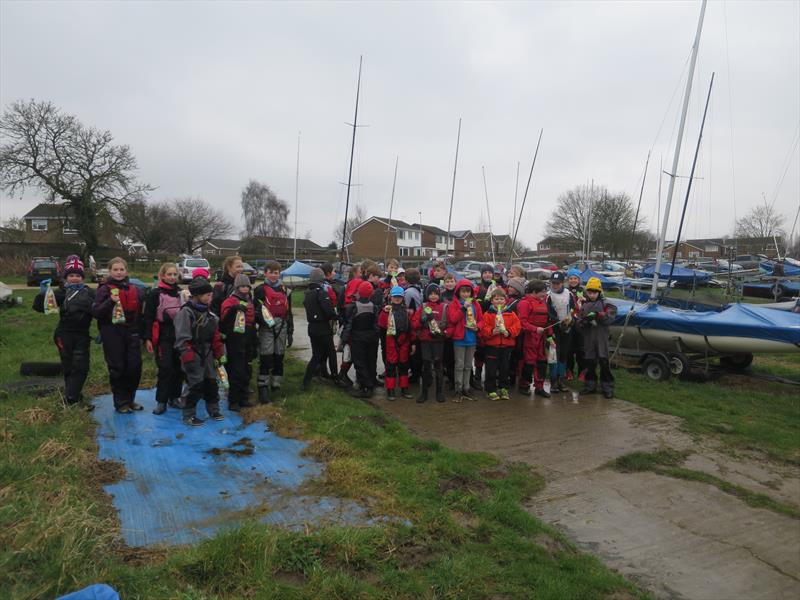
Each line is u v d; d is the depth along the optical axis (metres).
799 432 6.44
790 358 11.88
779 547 4.01
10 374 7.35
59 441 4.80
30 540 3.08
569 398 7.71
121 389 6.14
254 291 6.75
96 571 2.96
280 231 77.31
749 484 5.09
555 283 7.94
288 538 3.47
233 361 6.28
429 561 3.44
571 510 4.44
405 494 4.31
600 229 56.34
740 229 44.75
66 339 5.91
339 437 5.47
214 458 4.96
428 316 7.04
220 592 2.97
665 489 4.90
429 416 6.67
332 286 8.24
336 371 7.80
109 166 39.59
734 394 8.07
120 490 4.24
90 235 39.97
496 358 7.44
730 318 8.62
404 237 63.38
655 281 10.60
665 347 9.23
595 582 3.38
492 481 4.74
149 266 42.91
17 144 37.16
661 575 3.61
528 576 3.37
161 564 3.18
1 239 49.03
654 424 6.62
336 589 3.02
